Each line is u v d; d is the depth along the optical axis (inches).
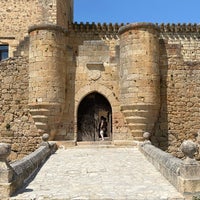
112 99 684.1
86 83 688.4
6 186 297.0
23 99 680.4
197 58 893.2
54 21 807.1
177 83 671.8
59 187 339.9
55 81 653.9
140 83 637.3
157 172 414.3
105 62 692.7
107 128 704.4
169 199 287.6
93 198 292.0
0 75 693.3
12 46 838.5
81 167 453.4
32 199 291.7
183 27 892.6
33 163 418.0
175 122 663.1
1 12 846.5
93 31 903.1
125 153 572.7
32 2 847.1
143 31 645.9
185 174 300.5
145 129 647.8
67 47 694.5
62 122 676.1
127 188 331.6
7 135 677.9
